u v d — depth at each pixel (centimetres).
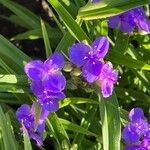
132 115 32
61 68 30
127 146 31
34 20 42
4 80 32
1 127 31
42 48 49
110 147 31
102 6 32
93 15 32
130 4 32
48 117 33
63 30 36
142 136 31
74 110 37
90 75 29
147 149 31
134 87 41
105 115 31
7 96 36
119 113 32
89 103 35
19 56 35
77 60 30
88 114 35
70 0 39
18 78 32
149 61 39
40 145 32
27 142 30
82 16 32
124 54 35
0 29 50
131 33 35
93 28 35
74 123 35
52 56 30
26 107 32
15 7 42
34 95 33
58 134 33
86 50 30
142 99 39
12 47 35
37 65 30
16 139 35
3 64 34
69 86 32
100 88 31
